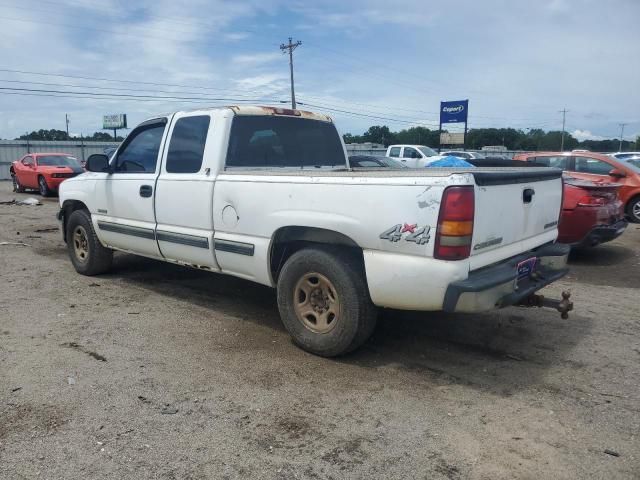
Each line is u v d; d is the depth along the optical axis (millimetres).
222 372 3918
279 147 5223
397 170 4883
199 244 4879
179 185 5000
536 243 4344
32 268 7254
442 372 3939
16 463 2803
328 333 4066
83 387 3656
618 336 4695
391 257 3607
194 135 4988
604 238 7711
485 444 2996
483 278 3492
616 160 11844
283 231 4270
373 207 3650
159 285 6336
